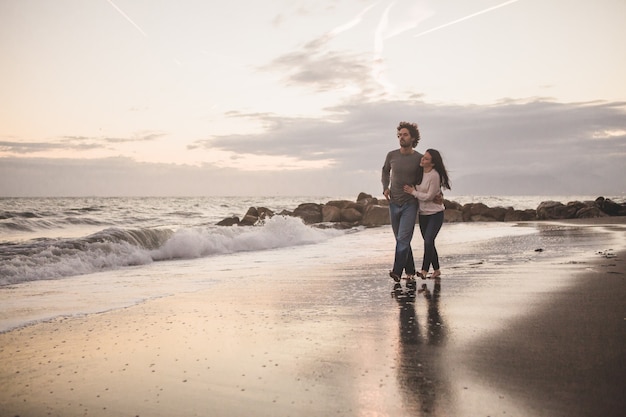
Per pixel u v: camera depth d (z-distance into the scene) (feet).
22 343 12.76
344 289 19.97
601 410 7.69
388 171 23.48
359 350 11.35
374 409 8.07
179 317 15.40
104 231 37.35
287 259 33.45
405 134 22.39
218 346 12.05
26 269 25.93
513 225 67.41
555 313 14.12
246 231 48.03
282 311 15.90
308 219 81.20
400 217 22.65
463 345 11.39
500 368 9.71
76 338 13.19
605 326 12.58
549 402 8.04
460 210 92.02
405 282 21.39
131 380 9.82
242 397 8.77
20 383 9.81
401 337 12.34
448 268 25.18
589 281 19.26
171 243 36.11
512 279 20.59
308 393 8.86
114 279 24.89
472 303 16.05
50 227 74.64
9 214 88.53
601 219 78.02
